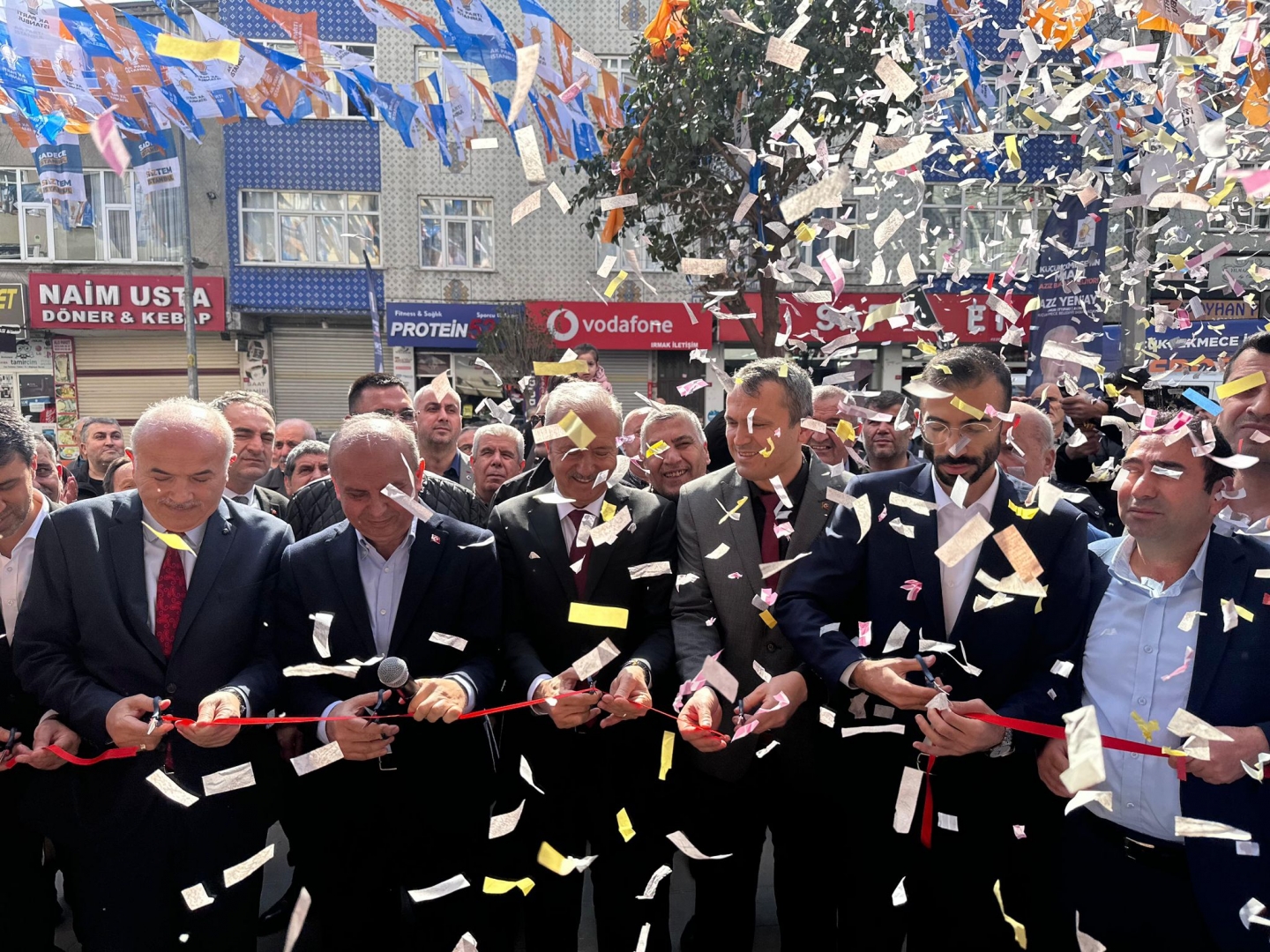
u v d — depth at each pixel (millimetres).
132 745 1788
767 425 2180
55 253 13641
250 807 2021
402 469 1959
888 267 10250
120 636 1937
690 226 7691
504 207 13938
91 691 1887
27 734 2113
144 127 4109
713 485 2357
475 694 2010
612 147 7352
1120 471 1702
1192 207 2137
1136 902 1691
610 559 2242
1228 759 1503
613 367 14383
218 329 13812
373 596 2139
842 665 1830
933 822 1953
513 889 2301
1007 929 1954
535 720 2213
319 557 2105
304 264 13930
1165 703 1658
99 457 4344
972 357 1800
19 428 2064
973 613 1855
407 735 2109
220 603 2008
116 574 1971
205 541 2039
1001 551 1842
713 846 2260
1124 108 2914
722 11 2188
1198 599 1666
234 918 1961
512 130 1910
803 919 2314
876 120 5484
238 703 1873
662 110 7016
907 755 2006
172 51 2070
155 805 1926
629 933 2256
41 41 3402
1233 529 1729
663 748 2080
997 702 1857
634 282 13906
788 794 2264
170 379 14375
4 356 13852
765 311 7582
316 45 3902
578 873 2270
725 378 2299
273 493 3361
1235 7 2369
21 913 2141
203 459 1888
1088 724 1134
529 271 14047
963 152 3545
